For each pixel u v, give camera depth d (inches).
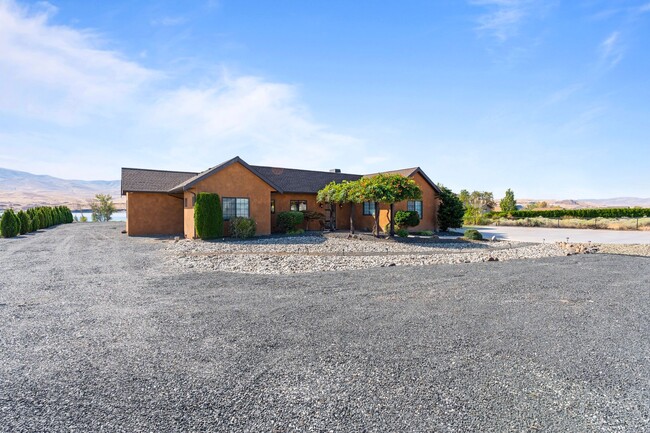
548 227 1083.9
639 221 983.6
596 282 286.5
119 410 103.2
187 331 171.2
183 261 386.3
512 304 220.5
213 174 651.5
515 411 102.8
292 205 849.5
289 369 130.2
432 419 98.2
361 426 94.7
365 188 613.9
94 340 159.8
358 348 150.0
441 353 144.9
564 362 136.9
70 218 1471.5
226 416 99.7
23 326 178.9
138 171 872.3
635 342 158.1
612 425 96.0
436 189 872.3
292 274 318.3
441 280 292.8
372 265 368.2
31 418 99.1
